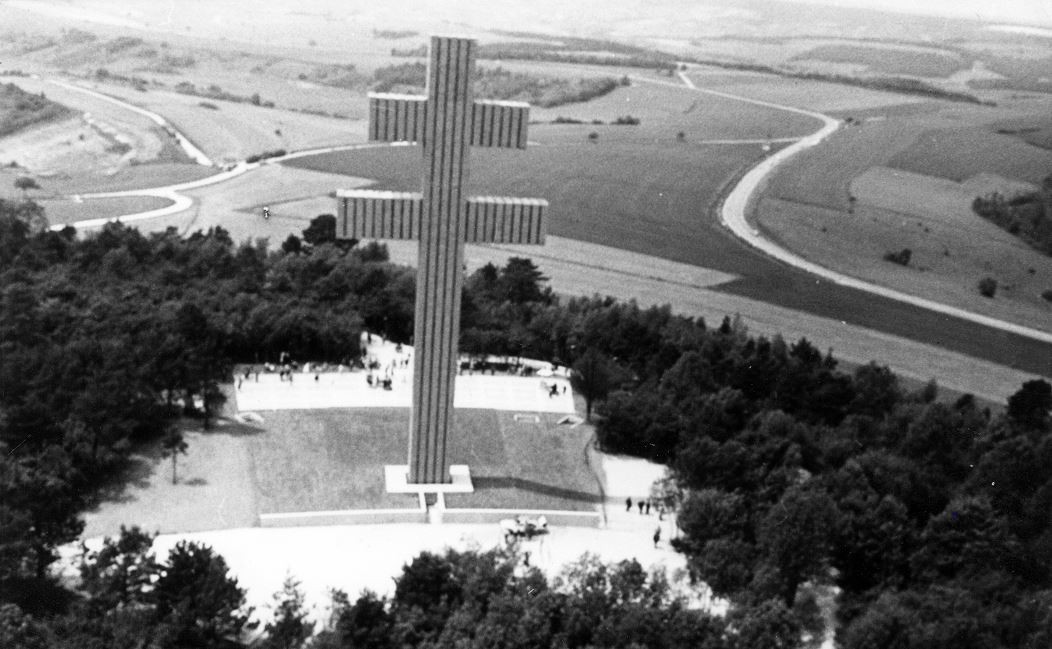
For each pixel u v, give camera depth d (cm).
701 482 18875
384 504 18925
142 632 13562
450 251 18262
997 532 16988
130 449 19750
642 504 19462
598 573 15525
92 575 14750
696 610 15025
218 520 18162
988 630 14950
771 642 14438
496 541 18238
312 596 16275
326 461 19900
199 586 14550
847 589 17175
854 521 17288
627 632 14400
